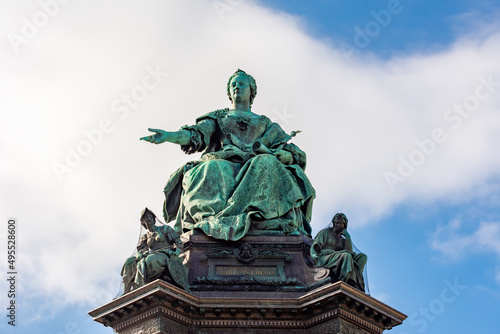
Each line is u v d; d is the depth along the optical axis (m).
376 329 26.17
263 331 25.67
